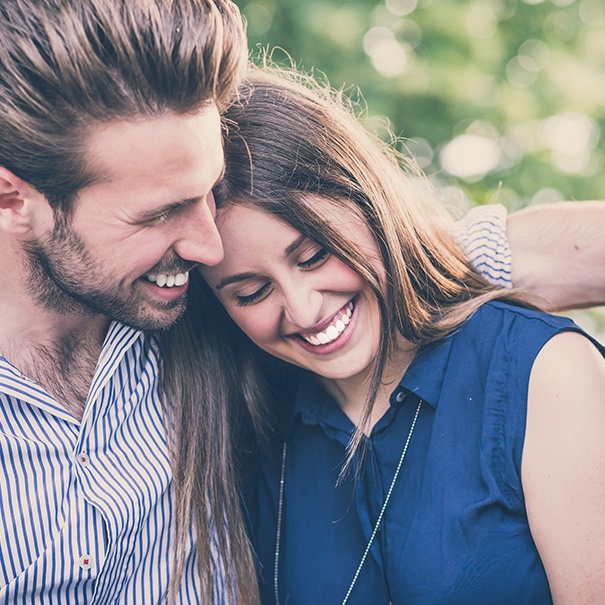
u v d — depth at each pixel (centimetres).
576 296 226
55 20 166
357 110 458
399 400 204
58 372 201
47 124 171
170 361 213
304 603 206
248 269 190
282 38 451
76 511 193
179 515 205
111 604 199
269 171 185
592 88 528
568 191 538
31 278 191
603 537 181
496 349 196
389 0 493
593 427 183
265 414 218
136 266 184
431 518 192
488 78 511
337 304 195
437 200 233
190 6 171
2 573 187
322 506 210
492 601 185
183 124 171
